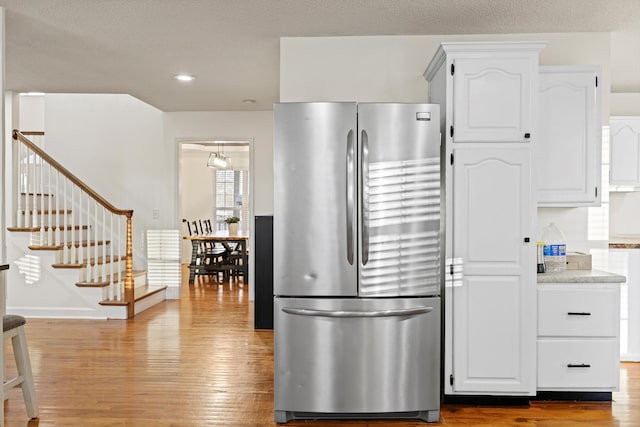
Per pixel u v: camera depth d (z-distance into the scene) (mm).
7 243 6082
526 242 3311
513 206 3314
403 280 3189
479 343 3338
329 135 3170
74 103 7508
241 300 7285
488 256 3324
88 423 3127
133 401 3486
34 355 4531
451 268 3334
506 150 3312
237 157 12430
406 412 3232
